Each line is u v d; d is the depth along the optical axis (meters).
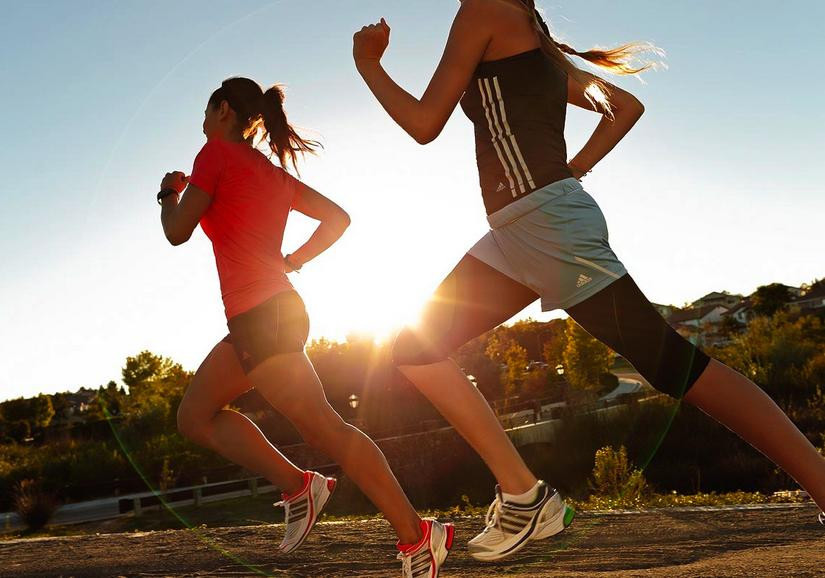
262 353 2.51
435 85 2.03
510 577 2.97
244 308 2.54
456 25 2.04
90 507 21.05
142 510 18.02
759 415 1.89
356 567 3.37
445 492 19.30
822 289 94.00
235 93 2.89
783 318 41.53
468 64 2.02
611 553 3.51
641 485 9.36
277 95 2.96
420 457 20.73
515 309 2.16
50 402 68.31
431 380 2.12
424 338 2.12
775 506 4.87
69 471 24.39
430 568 2.29
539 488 2.08
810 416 20.81
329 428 2.46
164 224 2.63
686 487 15.87
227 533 4.75
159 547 4.36
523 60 2.02
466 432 2.11
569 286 1.98
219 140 2.72
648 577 2.72
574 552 3.57
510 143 2.01
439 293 2.15
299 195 2.85
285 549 2.76
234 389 2.81
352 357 23.03
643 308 1.96
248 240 2.58
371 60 2.09
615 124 2.41
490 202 2.06
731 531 4.03
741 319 88.88
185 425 2.81
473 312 2.12
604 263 1.96
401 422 22.03
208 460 19.39
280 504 2.81
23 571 3.80
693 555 3.36
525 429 17.98
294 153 2.99
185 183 2.78
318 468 16.20
